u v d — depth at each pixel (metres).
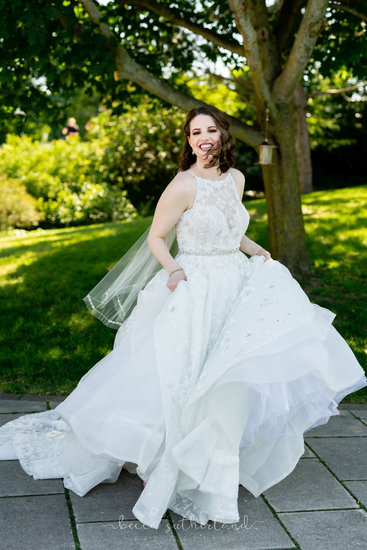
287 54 7.62
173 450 2.40
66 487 2.75
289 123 6.52
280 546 2.38
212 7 7.43
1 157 20.00
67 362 4.52
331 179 24.33
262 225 9.48
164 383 2.53
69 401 2.75
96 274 7.18
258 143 6.54
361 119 23.59
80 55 5.59
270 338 2.47
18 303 6.08
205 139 2.72
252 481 2.72
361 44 6.55
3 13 5.26
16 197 17.73
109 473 2.78
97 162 19.42
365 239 8.52
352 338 5.16
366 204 11.29
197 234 2.76
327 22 6.71
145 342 2.66
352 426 3.65
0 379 4.20
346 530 2.50
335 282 6.79
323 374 2.53
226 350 2.49
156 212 2.78
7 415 3.59
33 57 5.74
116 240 9.36
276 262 2.92
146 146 18.70
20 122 7.68
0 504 2.61
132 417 2.54
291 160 6.62
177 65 8.04
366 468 3.08
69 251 8.72
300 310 2.61
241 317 2.60
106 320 3.32
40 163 19.91
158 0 7.36
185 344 2.60
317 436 3.49
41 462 2.90
